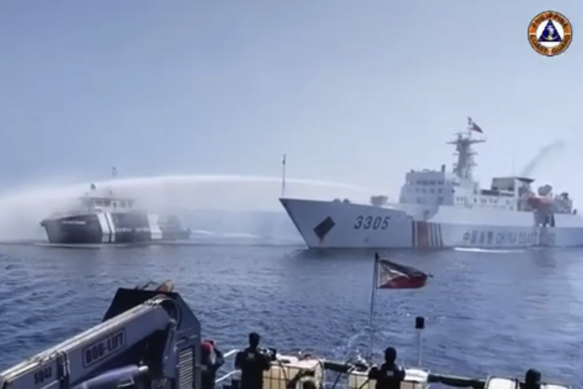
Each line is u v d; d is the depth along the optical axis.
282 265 75.88
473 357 28.78
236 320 37.09
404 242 93.31
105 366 7.15
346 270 71.31
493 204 108.94
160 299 8.23
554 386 9.38
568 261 92.38
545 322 39.25
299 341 31.17
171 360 8.09
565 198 130.50
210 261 80.19
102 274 63.59
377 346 30.36
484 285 60.34
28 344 29.73
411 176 103.62
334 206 87.88
